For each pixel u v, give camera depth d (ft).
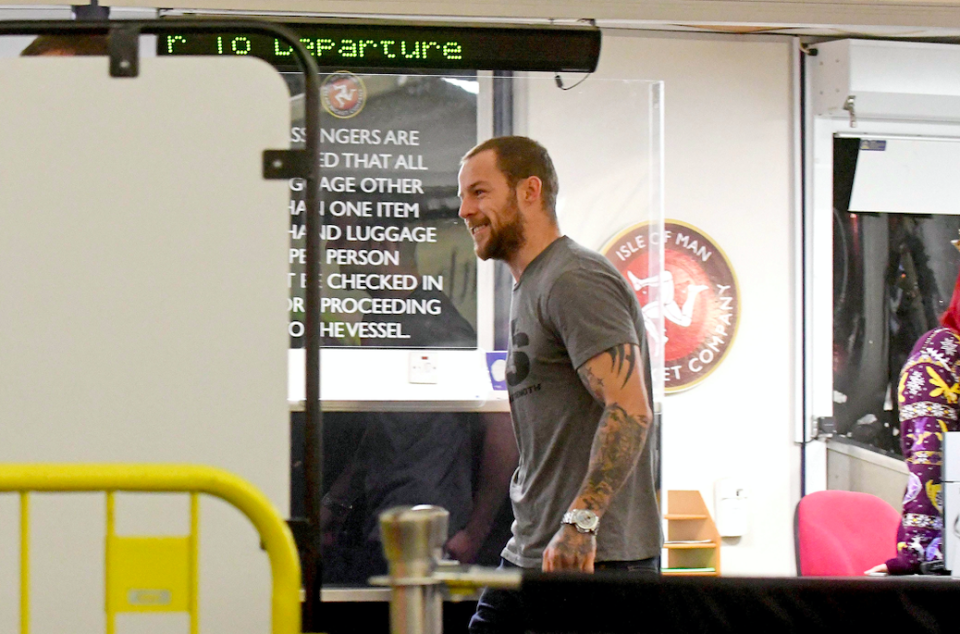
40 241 10.61
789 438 25.54
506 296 21.40
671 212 25.17
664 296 24.99
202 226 10.64
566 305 14.56
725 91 25.25
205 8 18.90
